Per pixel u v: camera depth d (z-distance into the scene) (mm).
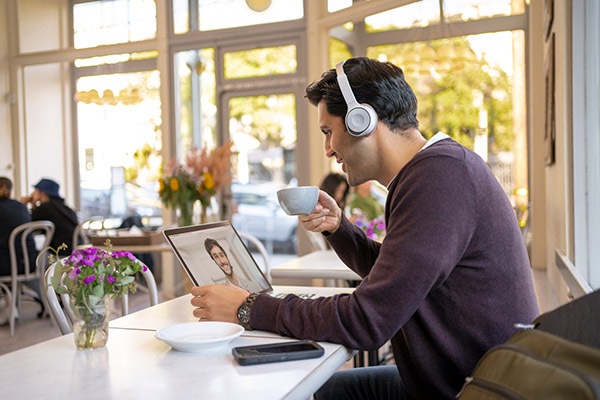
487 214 1222
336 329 1197
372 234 3018
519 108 5277
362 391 1573
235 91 6043
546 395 808
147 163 6762
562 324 956
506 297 1231
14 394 978
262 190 6051
